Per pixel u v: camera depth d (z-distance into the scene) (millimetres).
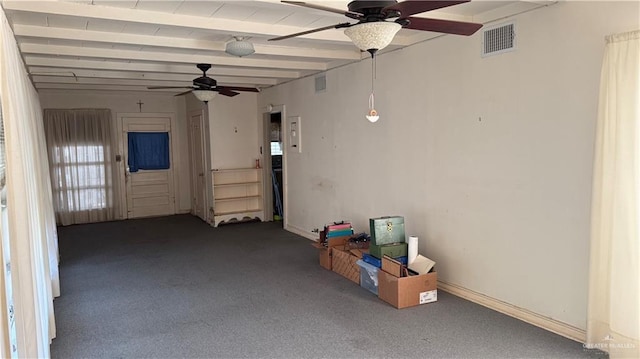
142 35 4055
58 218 7809
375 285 4180
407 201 4629
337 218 5887
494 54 3564
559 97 3135
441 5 2172
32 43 4180
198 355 3084
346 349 3129
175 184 8906
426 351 3068
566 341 3148
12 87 2121
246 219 7992
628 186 2680
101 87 7070
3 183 1908
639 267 2670
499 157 3602
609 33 2834
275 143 7973
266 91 7613
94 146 8055
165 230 7348
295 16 3535
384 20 2311
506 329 3373
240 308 3918
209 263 5367
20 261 1959
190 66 5730
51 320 3295
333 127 5820
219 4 3207
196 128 8320
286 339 3301
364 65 5129
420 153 4402
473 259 3916
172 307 3967
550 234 3268
